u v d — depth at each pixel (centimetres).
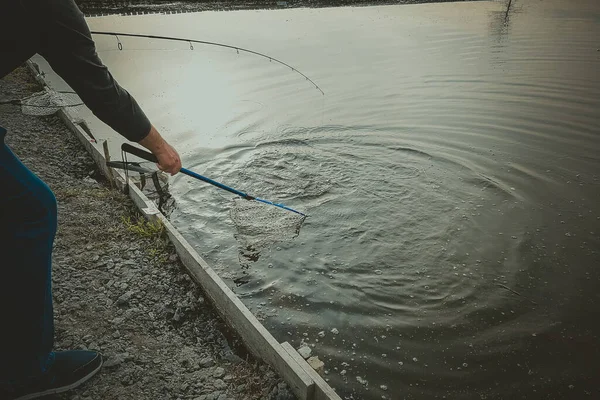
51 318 206
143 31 1368
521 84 911
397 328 367
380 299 397
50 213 189
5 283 179
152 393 249
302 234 479
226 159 635
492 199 537
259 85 941
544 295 399
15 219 176
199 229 488
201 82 959
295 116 780
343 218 505
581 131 706
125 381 253
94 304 318
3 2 143
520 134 699
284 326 366
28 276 182
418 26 1473
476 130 716
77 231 404
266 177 588
